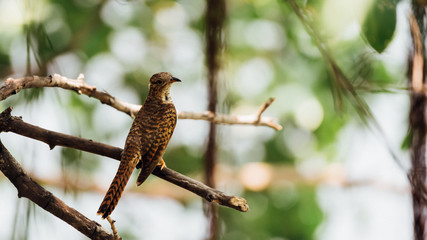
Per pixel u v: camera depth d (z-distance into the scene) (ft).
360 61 25.73
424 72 22.39
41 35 21.50
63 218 18.60
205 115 24.99
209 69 24.39
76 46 45.19
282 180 48.42
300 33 44.96
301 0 21.61
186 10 48.11
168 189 49.52
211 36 24.08
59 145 20.44
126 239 45.68
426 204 21.39
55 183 41.47
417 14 22.09
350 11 18.21
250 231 47.85
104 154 22.02
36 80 20.36
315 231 50.03
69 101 42.78
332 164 47.67
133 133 24.23
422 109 22.18
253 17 46.83
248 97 45.91
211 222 23.86
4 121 19.93
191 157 47.26
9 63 41.11
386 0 18.65
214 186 24.99
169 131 24.89
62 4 45.47
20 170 18.76
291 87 45.60
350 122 42.70
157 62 47.60
